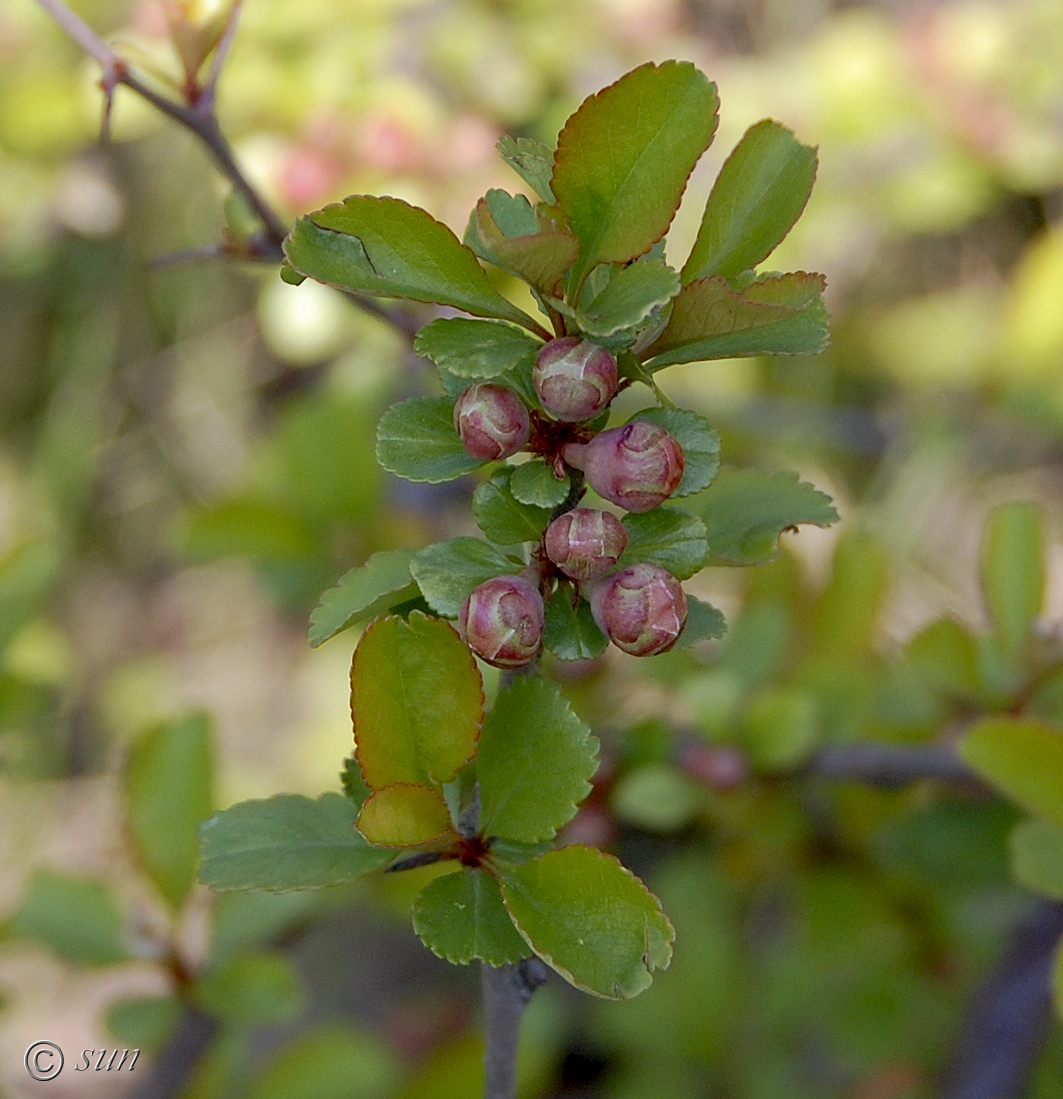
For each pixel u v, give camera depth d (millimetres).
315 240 264
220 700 999
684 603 266
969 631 394
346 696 790
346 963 821
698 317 264
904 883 458
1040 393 681
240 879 271
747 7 826
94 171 694
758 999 572
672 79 260
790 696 385
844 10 811
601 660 425
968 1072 446
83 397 970
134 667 1003
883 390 934
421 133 533
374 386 587
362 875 272
